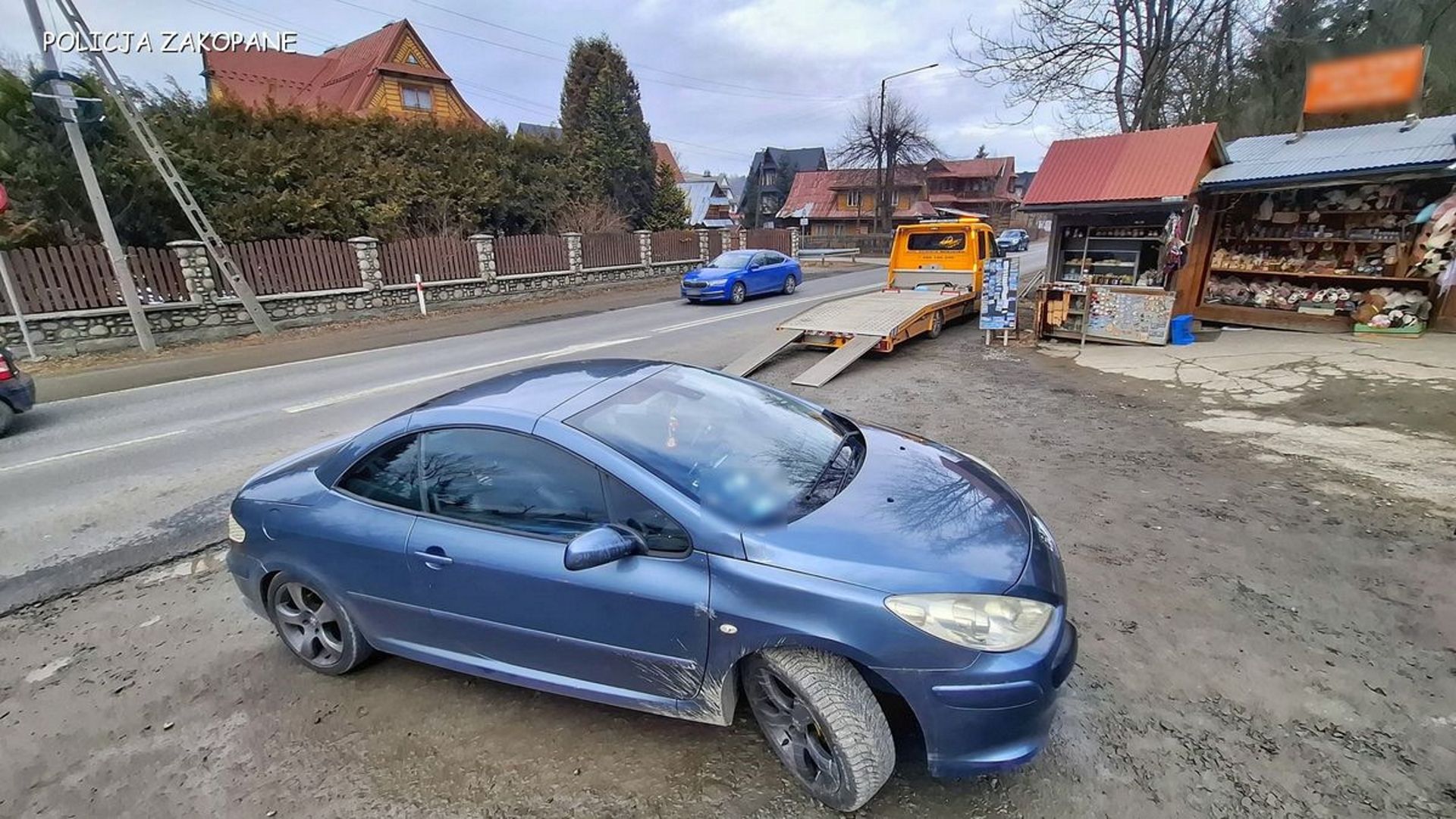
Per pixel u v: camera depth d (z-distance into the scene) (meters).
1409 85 9.76
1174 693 2.87
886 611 2.24
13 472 6.47
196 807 2.55
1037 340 11.03
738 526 2.46
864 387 8.56
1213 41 16.23
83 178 12.98
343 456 3.23
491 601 2.76
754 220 67.62
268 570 3.29
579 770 2.64
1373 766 2.47
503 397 3.11
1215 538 4.20
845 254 40.78
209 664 3.45
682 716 2.63
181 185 13.91
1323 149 10.09
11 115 13.84
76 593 4.21
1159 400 7.41
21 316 11.52
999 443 6.21
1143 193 10.17
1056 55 16.73
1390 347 8.85
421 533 2.89
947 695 2.23
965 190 60.69
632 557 2.52
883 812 2.38
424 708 3.05
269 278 15.18
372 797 2.56
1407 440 5.73
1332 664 3.01
